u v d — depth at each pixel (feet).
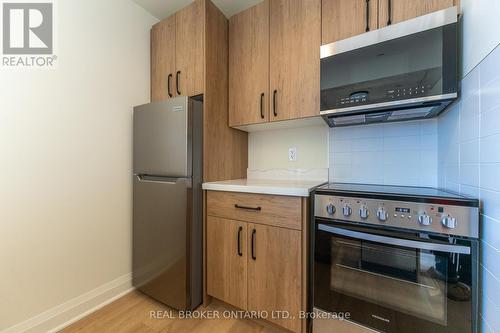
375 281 3.45
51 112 4.51
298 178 6.14
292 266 4.05
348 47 3.91
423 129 4.62
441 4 3.53
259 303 4.41
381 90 3.65
